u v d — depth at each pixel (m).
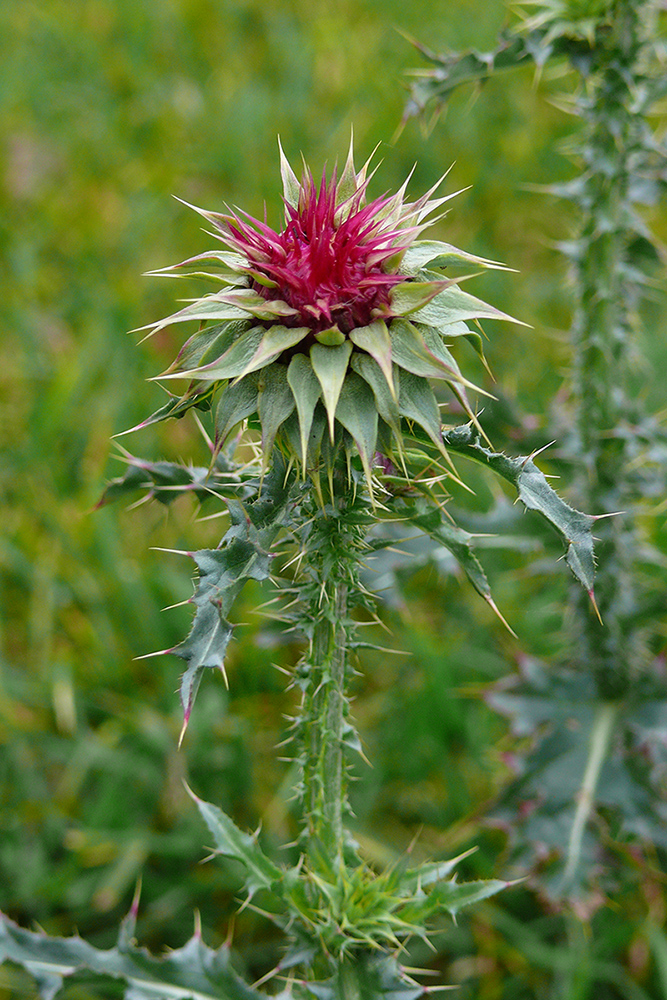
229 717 3.57
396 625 3.81
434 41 6.04
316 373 1.64
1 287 4.92
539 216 5.18
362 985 2.09
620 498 3.01
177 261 4.99
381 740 3.54
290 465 1.73
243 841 2.13
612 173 2.74
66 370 4.21
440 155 5.44
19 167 5.65
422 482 1.91
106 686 3.68
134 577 3.81
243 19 6.66
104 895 3.13
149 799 3.45
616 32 2.67
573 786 2.93
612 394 2.95
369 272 1.72
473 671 3.73
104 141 5.73
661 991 3.02
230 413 1.72
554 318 4.80
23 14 6.68
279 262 1.75
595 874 2.80
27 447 4.20
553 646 3.72
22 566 3.93
